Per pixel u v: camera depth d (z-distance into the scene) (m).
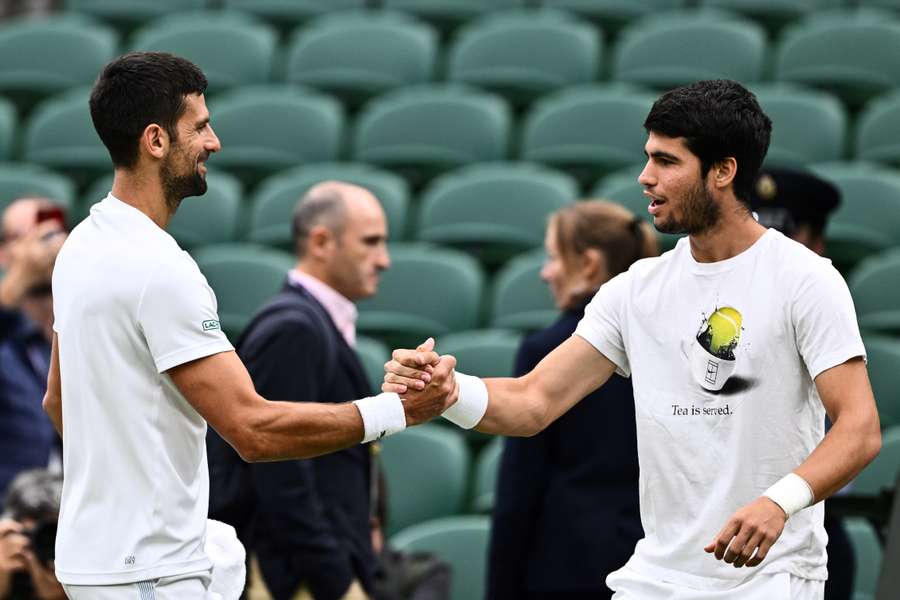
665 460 11.59
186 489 11.23
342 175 27.45
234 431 11.05
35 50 33.25
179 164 11.38
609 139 28.66
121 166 11.35
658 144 11.48
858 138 28.27
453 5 34.78
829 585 14.56
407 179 29.09
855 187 25.67
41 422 18.81
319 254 16.11
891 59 30.11
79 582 11.01
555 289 15.50
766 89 29.27
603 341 12.19
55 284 11.42
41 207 18.86
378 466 16.86
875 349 21.38
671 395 11.60
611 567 14.48
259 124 29.97
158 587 11.01
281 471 14.81
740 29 30.83
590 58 31.55
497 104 29.59
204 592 11.31
